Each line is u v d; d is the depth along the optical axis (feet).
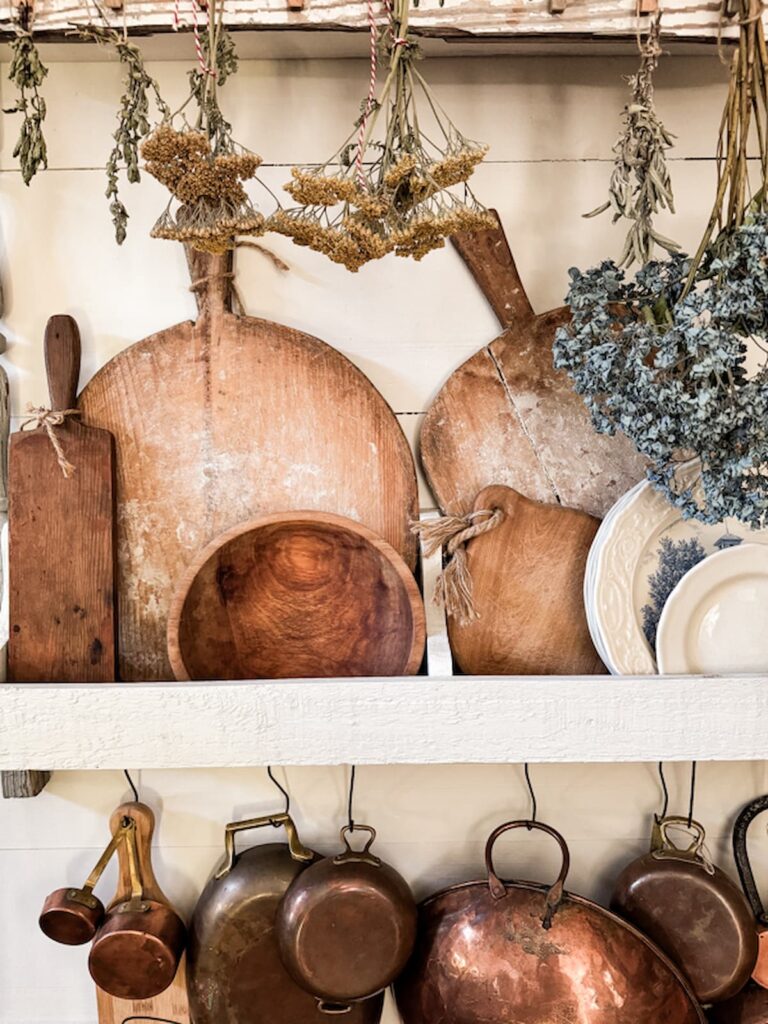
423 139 3.51
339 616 3.43
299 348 3.49
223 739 3.09
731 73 2.77
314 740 3.10
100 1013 3.74
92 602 3.37
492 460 3.53
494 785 3.77
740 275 2.74
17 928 3.76
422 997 3.51
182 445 3.48
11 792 3.50
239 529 3.19
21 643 3.35
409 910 3.47
